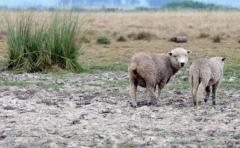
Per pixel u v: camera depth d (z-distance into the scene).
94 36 96.12
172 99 42.97
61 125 32.91
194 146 28.34
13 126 32.50
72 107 38.78
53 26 59.62
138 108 38.38
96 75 56.97
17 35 59.12
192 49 80.19
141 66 38.81
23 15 60.66
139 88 48.53
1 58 64.56
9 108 37.84
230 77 55.66
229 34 104.25
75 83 51.19
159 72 39.78
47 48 58.91
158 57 39.94
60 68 59.16
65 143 28.86
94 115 35.81
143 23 144.12
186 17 177.38
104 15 178.12
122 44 86.06
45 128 32.09
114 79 54.31
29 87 48.16
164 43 88.94
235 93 46.25
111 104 40.28
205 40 95.00
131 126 32.75
